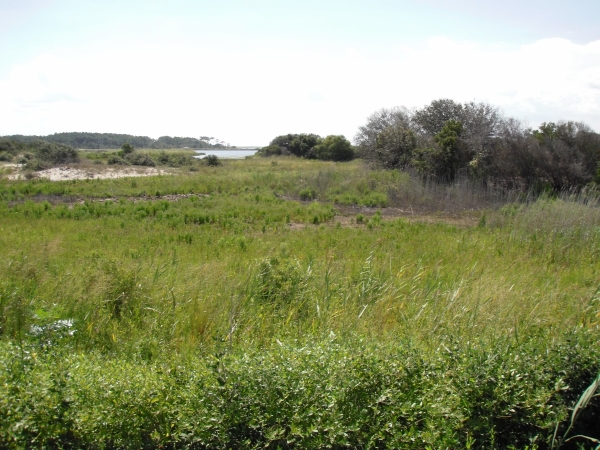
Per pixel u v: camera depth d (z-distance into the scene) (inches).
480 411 131.5
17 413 121.7
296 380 132.2
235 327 196.7
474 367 138.7
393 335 193.8
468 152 822.5
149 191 767.7
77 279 254.8
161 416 129.9
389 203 710.5
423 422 128.9
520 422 132.3
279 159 1870.1
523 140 794.8
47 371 136.6
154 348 183.9
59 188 771.4
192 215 553.3
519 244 396.5
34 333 189.2
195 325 205.8
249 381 130.6
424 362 143.4
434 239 431.2
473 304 223.1
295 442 124.3
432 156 833.5
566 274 314.8
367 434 124.4
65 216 562.3
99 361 160.1
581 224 425.4
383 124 1195.3
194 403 129.3
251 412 126.6
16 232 444.1
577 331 168.4
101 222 513.0
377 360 139.0
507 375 136.6
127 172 1155.9
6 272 266.5
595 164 776.9
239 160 1809.8
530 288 258.8
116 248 382.9
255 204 658.8
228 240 414.3
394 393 131.3
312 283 250.2
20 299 211.0
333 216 608.7
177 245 405.4
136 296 232.2
